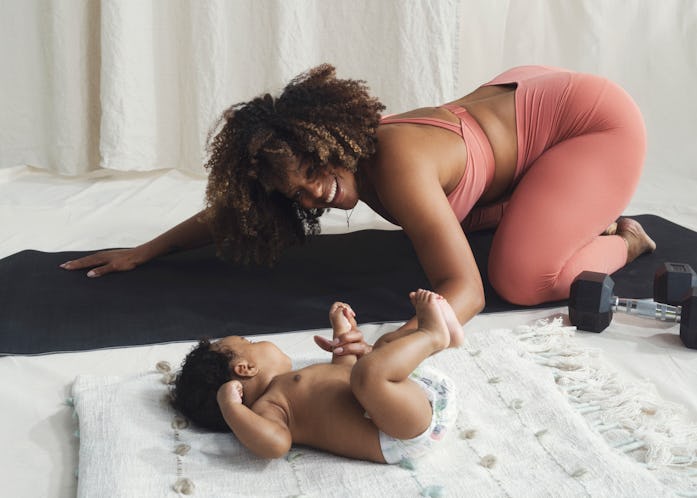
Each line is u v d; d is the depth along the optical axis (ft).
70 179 11.33
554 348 6.41
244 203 6.19
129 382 5.81
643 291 7.71
